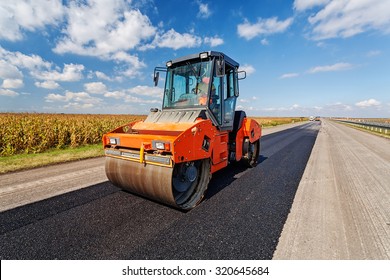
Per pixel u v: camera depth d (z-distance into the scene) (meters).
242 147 5.97
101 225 3.01
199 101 4.38
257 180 5.24
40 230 2.86
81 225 3.00
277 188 4.64
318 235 2.78
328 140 14.38
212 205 3.75
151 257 2.35
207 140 3.91
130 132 4.68
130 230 2.89
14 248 2.48
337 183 4.97
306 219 3.21
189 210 3.54
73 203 3.72
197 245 2.57
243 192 4.41
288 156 8.46
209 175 4.00
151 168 3.45
